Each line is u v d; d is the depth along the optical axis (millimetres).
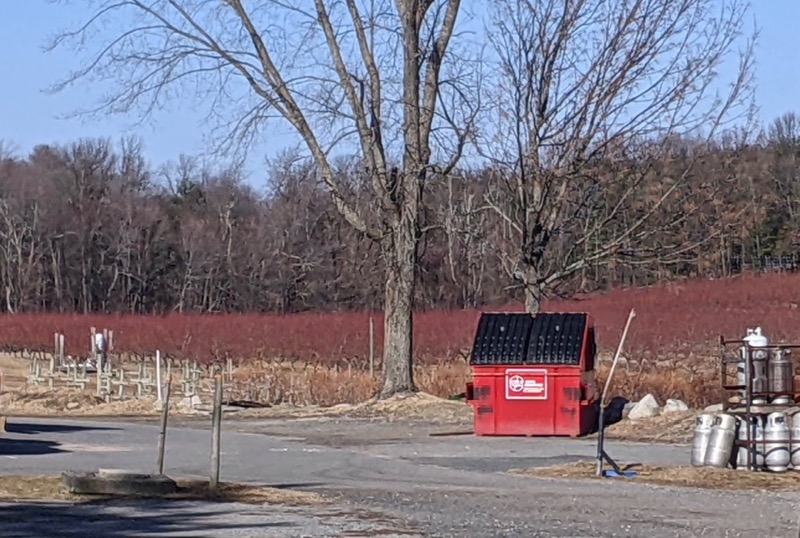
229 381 36500
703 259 28422
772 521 11945
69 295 90812
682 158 28266
